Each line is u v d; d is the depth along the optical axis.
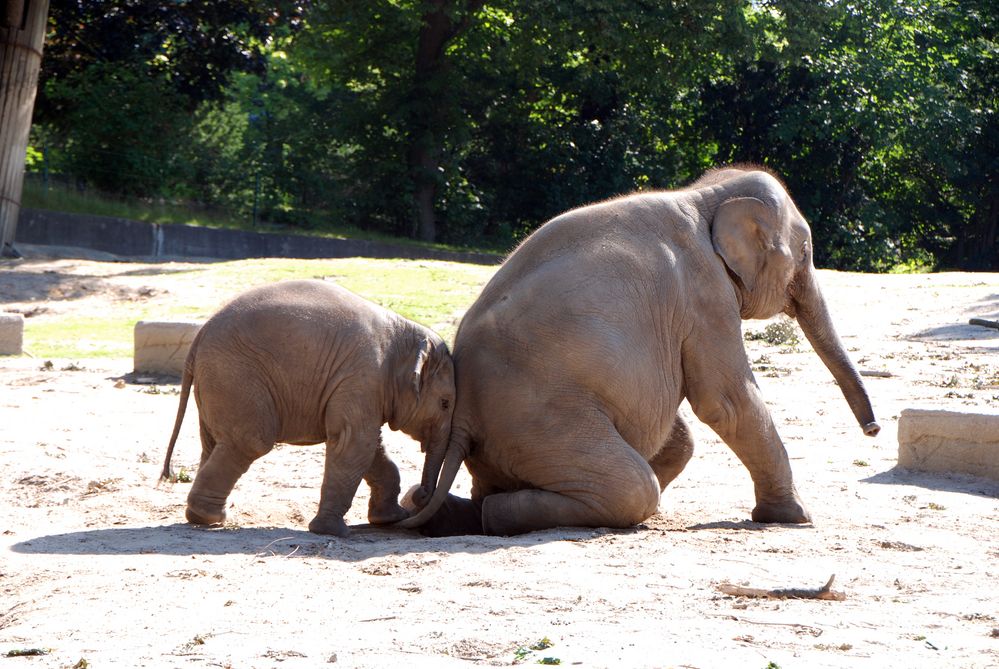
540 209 52.19
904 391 17.38
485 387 8.78
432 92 46.91
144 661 5.16
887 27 55.06
